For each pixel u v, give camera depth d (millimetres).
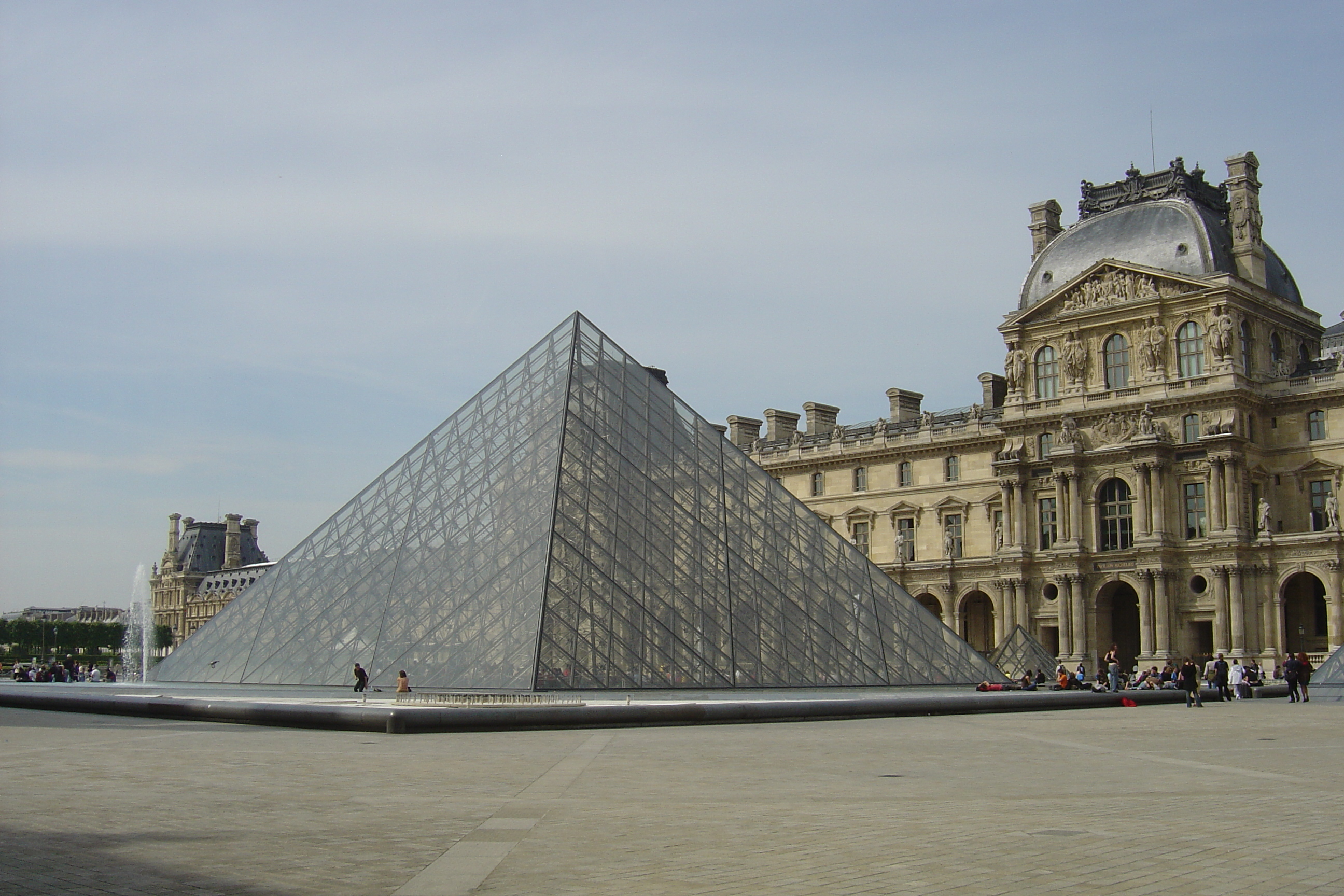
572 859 20719
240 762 35688
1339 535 120562
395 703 56969
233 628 77938
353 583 72688
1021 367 143750
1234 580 125125
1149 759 39781
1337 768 36750
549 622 60031
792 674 67000
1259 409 131625
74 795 28094
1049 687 98438
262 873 19438
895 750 42188
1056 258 145000
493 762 36656
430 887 18469
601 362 76312
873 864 20234
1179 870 19766
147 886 18469
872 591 75188
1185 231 134500
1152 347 132750
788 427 183625
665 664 62625
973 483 152625
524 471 70375
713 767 35656
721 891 18234
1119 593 143125
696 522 70250
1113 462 134250
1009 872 19656
